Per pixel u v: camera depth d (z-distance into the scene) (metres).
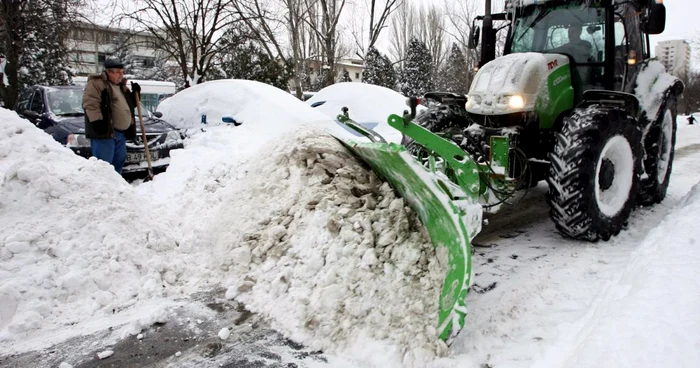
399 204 3.01
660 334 1.98
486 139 3.87
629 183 4.01
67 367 2.33
